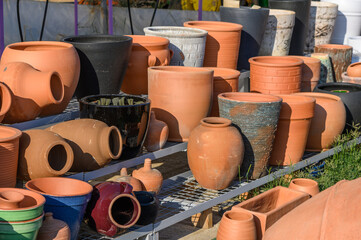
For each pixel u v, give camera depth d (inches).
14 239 86.3
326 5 224.2
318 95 165.2
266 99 137.9
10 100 111.3
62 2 225.1
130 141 122.3
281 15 190.4
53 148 113.3
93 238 108.2
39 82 114.5
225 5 193.6
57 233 93.3
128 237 108.7
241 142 128.6
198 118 135.8
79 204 98.3
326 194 88.6
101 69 132.7
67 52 123.2
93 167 115.6
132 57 144.8
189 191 132.0
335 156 163.5
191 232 131.4
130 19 225.6
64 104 126.3
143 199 112.6
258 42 182.9
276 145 145.3
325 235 80.0
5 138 98.3
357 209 80.0
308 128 147.5
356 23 248.4
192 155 128.7
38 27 223.6
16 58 119.7
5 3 219.5
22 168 105.2
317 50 205.0
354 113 166.4
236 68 178.7
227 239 110.4
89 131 114.1
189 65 155.5
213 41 165.2
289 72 158.1
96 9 231.3
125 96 130.3
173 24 243.8
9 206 86.5
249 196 145.3
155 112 136.6
